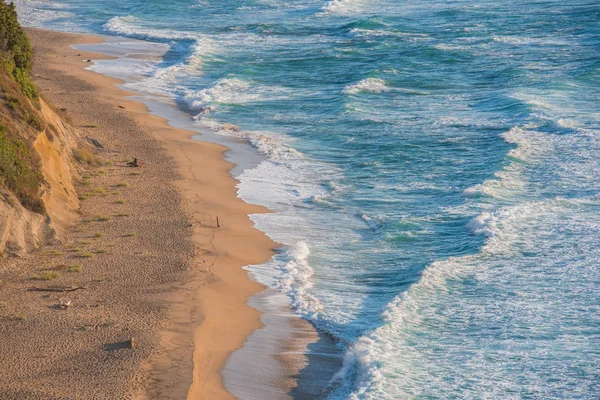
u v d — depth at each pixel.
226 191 52.94
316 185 55.16
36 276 37.34
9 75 50.88
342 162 60.16
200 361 31.56
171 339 32.44
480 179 54.94
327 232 46.72
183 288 37.56
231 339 33.84
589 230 45.84
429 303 37.94
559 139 62.81
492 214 48.03
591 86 80.00
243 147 63.53
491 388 30.92
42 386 28.14
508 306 37.62
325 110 74.62
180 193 51.19
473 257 42.88
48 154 47.78
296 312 36.84
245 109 75.12
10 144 43.44
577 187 52.81
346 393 30.53
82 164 54.69
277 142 64.81
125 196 49.97
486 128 67.00
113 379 28.86
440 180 55.47
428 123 69.19
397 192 53.47
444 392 30.59
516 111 71.38
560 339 34.56
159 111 73.31
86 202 48.47
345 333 35.09
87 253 40.69
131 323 33.50
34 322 32.94
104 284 37.31
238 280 39.44
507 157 58.25
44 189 43.84
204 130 67.81
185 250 42.12
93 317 33.78
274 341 34.09
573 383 31.19
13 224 40.06
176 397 27.98
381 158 60.47
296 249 43.41
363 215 49.41
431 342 34.47
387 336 34.56
